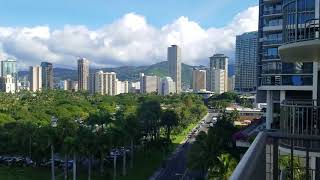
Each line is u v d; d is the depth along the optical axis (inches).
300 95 2898.6
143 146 4825.3
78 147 3132.4
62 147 3257.9
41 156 3909.9
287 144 721.6
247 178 358.3
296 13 713.0
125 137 3540.8
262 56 3149.6
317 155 693.9
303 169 754.8
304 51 646.5
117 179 3553.2
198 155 2588.6
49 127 3476.9
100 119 4913.9
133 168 3988.7
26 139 4047.7
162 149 4667.8
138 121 4330.7
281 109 777.6
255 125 3538.4
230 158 2266.2
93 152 3203.7
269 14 3078.2
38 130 3720.5
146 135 4722.0
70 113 7500.0
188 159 2765.7
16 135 4124.0
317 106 711.1
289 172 746.8
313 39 623.5
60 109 7642.7
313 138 555.8
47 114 7116.1
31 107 7746.1
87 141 3149.6
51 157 3666.3
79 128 3309.5
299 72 2837.1
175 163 4311.0
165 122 5128.0
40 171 3905.0
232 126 3570.4
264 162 532.4
